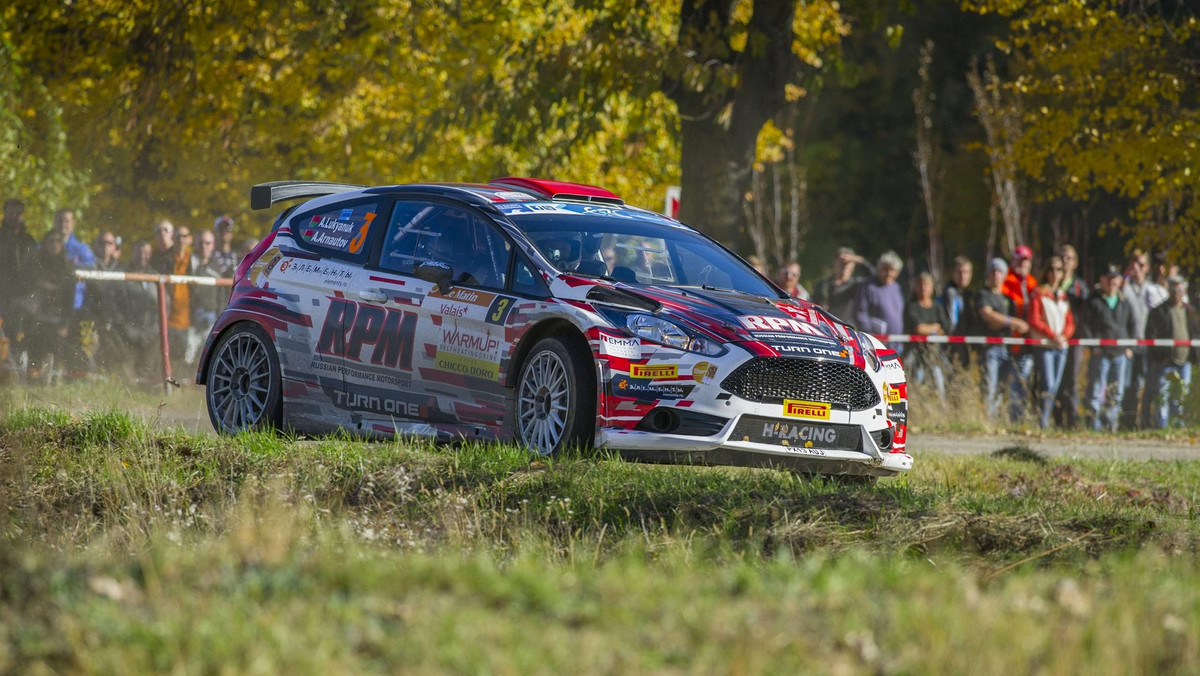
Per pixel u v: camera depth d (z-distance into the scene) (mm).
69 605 12594
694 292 27469
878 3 58531
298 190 32438
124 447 26188
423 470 24250
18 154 61281
